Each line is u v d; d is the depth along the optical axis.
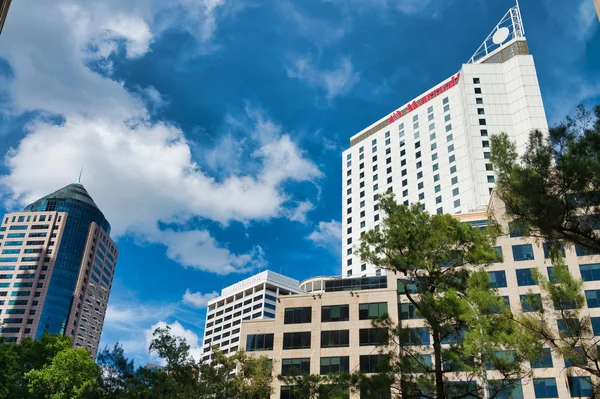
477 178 108.69
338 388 32.44
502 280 66.38
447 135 124.44
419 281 30.84
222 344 182.62
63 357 71.00
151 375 42.25
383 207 31.42
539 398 57.03
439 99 131.00
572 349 23.09
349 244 130.62
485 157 111.19
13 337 188.88
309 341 69.81
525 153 19.55
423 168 125.50
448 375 33.72
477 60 138.12
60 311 197.38
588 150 18.42
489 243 30.09
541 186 18.80
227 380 46.03
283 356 69.69
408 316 67.19
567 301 24.70
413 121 134.38
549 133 19.28
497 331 25.45
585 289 62.41
